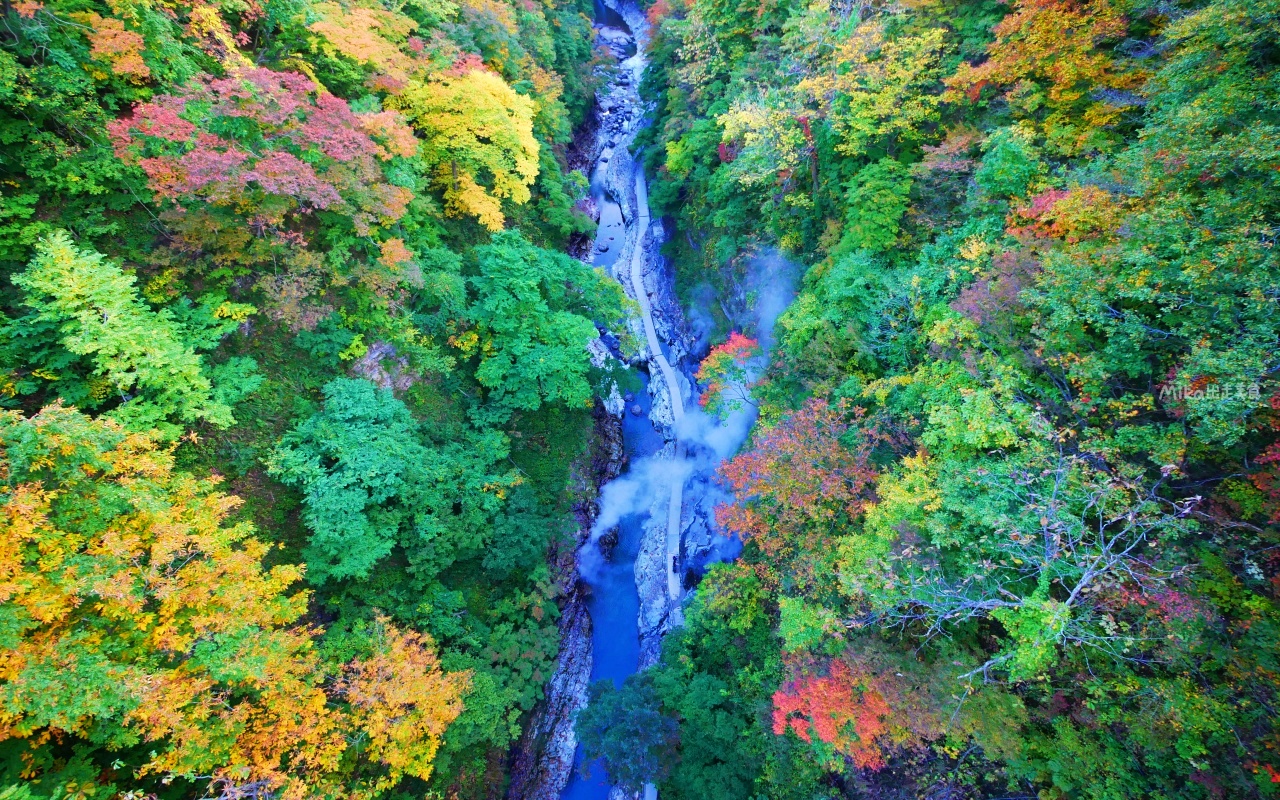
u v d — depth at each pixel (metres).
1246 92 9.01
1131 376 10.18
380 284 16.72
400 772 12.25
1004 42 15.02
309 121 14.49
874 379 16.03
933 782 11.09
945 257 15.44
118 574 8.88
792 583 14.33
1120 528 10.18
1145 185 9.84
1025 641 8.95
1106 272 9.96
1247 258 8.09
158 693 9.16
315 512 14.45
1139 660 9.11
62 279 10.73
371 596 15.59
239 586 10.72
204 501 11.38
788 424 15.80
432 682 12.99
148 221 13.84
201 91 12.88
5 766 8.89
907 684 10.26
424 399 19.88
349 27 17.66
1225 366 7.93
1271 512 8.31
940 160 15.77
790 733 13.76
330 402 15.75
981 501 10.31
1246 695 8.45
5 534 8.37
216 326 14.20
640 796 17.58
